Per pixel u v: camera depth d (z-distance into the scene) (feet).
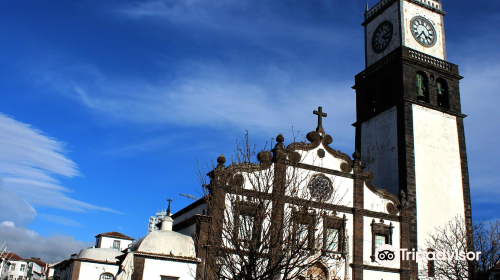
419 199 143.84
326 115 136.05
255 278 76.54
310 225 83.30
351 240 125.29
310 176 124.98
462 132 161.27
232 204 86.33
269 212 88.89
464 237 137.69
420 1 171.32
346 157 132.36
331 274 117.39
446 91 164.14
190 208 133.08
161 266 104.27
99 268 145.69
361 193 131.03
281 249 79.15
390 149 154.10
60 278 179.83
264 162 119.03
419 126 152.97
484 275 125.90
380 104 163.84
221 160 111.96
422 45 166.30
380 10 176.55
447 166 153.38
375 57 174.70
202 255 107.45
